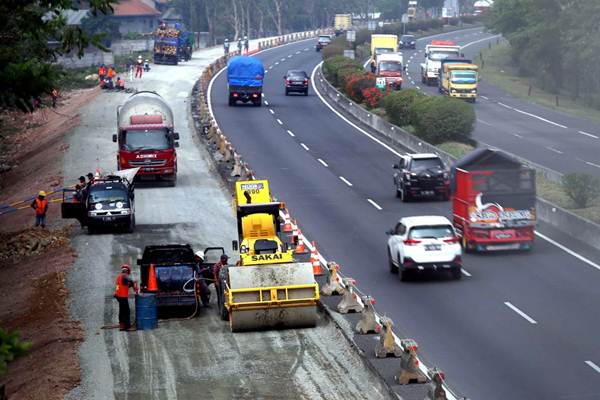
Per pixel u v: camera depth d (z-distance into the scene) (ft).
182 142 315.17
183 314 139.13
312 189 237.86
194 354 120.78
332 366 114.62
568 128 347.77
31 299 156.66
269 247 138.21
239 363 116.57
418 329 126.72
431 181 217.56
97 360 119.65
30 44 127.24
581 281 150.71
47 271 171.12
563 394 101.19
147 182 253.44
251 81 395.34
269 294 128.16
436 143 296.92
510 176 168.25
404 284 151.43
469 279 153.48
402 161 225.76
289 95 442.50
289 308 127.85
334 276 145.48
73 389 109.81
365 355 114.21
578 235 182.39
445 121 293.23
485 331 125.18
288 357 118.42
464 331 125.39
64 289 156.97
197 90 437.99
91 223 194.29
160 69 530.27
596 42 447.01
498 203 169.58
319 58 624.18
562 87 494.18
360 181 249.14
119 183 199.31
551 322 128.57
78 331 133.08
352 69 434.30
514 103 430.20
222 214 212.84
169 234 194.18
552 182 231.09
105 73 450.71
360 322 125.18
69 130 344.28
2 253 192.44
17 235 201.98
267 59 621.72
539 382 105.09
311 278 129.70
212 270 146.10
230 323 130.93
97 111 382.22
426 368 110.32
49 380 112.88
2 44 123.03
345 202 221.87
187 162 282.56
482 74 554.87
